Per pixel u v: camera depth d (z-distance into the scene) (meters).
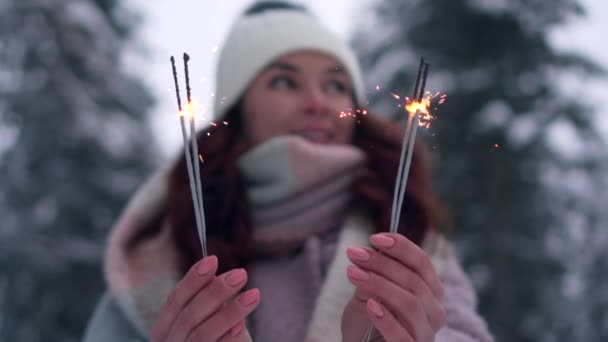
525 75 9.10
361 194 1.41
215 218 1.45
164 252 1.44
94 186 10.66
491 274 8.91
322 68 1.53
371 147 1.52
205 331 0.88
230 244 1.41
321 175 1.42
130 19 12.74
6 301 10.19
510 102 8.88
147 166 11.62
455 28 9.14
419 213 1.47
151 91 12.66
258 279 1.36
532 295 9.43
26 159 10.73
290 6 1.68
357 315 1.00
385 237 0.92
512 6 8.88
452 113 8.95
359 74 1.65
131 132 11.41
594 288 10.25
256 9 1.71
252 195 1.45
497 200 8.89
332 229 1.43
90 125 10.73
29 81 10.84
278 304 1.32
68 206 10.39
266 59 1.52
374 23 11.41
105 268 1.45
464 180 9.03
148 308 1.35
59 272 10.15
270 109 1.51
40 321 10.06
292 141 1.42
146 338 1.37
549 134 9.03
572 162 9.56
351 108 1.54
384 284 0.91
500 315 8.82
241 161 1.48
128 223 1.53
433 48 9.22
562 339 9.76
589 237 10.10
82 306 10.22
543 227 9.46
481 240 8.98
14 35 10.88
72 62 11.19
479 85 8.84
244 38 1.58
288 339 1.27
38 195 10.52
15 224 10.42
